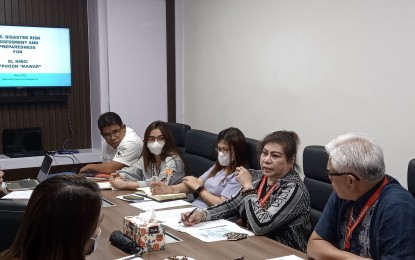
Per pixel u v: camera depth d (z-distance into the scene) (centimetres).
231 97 462
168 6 519
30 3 478
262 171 244
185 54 526
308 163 254
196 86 513
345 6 337
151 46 512
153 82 517
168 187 291
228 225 228
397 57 303
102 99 496
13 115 479
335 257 173
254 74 430
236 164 280
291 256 186
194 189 291
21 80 474
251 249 194
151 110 519
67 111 508
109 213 251
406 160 302
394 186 170
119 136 372
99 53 491
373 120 323
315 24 362
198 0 498
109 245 199
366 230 171
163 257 185
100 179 342
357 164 164
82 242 104
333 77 351
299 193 222
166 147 329
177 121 531
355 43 332
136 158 370
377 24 314
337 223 184
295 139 236
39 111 493
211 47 485
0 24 459
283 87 399
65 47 493
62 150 497
